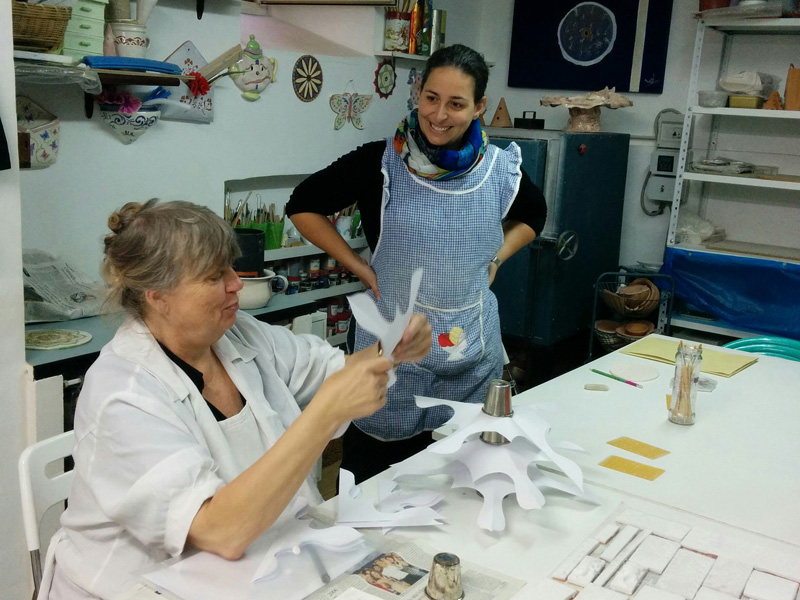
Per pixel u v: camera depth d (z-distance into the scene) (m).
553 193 3.57
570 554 1.20
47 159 2.35
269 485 1.08
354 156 2.12
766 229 3.97
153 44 2.61
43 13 2.06
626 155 4.12
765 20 3.42
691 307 4.00
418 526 1.28
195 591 1.06
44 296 2.31
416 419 2.16
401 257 2.08
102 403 1.17
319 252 3.52
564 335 3.85
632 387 2.07
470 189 2.08
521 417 1.38
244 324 1.53
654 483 1.48
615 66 4.21
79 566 1.25
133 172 2.64
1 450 1.96
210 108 2.84
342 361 1.62
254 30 3.48
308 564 1.14
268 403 1.45
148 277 1.18
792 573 1.15
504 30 4.55
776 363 2.38
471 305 2.14
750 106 3.58
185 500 1.10
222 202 3.03
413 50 3.81
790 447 1.69
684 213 4.03
